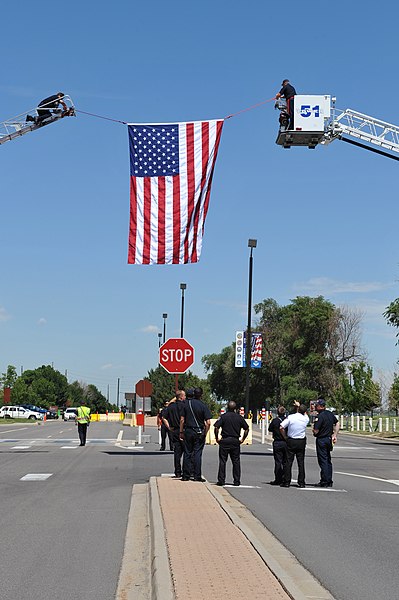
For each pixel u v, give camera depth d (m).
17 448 46.62
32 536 16.23
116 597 11.30
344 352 135.12
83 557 14.13
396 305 74.81
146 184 32.19
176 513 17.69
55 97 39.69
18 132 39.84
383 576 12.72
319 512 20.23
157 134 32.44
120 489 24.73
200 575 11.56
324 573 12.83
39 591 11.64
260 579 11.32
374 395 112.62
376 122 38.16
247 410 66.94
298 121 35.97
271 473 32.59
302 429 27.16
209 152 32.41
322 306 135.75
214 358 160.50
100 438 61.41
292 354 138.38
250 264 67.88
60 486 25.70
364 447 59.31
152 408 125.56
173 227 32.00
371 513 20.44
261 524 17.80
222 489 25.28
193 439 25.39
